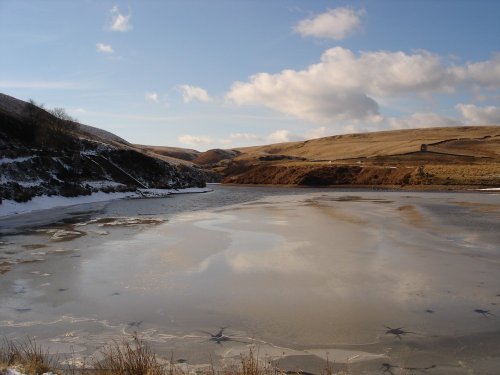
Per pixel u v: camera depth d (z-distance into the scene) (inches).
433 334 369.4
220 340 361.1
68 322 402.6
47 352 322.3
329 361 321.7
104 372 274.2
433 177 3002.0
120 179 2490.2
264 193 2559.1
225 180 4146.2
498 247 709.3
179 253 685.9
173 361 322.3
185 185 2974.9
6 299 467.2
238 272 567.8
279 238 807.7
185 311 429.1
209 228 954.1
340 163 4067.4
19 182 1638.8
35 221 1110.4
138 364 274.1
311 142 7711.6
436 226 942.4
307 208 1427.2
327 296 469.4
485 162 3636.8
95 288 504.7
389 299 458.3
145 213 1320.1
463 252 673.6
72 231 927.0
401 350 339.6
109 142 3260.3
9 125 2054.6
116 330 383.9
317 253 674.2
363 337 364.5
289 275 551.5
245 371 280.7
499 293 474.9
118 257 662.5
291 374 301.1
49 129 2244.1
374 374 301.4
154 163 2938.0
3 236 862.5
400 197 1980.8
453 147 4554.6
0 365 263.4
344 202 1690.5
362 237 810.2
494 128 6117.1
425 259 629.0
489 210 1293.1
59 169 2039.9
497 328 381.4
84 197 1850.4
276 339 362.3
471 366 312.0
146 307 440.5
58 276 556.4
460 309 427.8
